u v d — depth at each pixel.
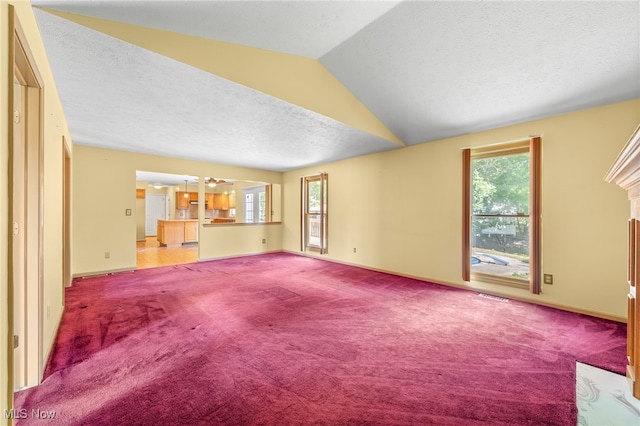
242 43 2.61
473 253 4.13
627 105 2.85
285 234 7.61
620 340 2.45
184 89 2.70
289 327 2.70
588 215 3.06
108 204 4.91
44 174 2.01
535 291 3.33
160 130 3.93
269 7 2.13
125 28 1.99
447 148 4.28
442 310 3.19
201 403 1.61
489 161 3.98
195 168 6.06
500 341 2.43
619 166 1.33
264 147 4.88
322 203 6.32
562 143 3.23
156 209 11.04
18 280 1.74
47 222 2.12
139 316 2.93
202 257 6.16
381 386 1.80
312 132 3.98
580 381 1.86
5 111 1.14
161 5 1.88
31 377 1.75
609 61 2.41
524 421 1.50
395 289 4.03
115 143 4.58
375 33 2.61
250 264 5.85
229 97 2.87
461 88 3.09
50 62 2.22
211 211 11.35
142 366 1.99
